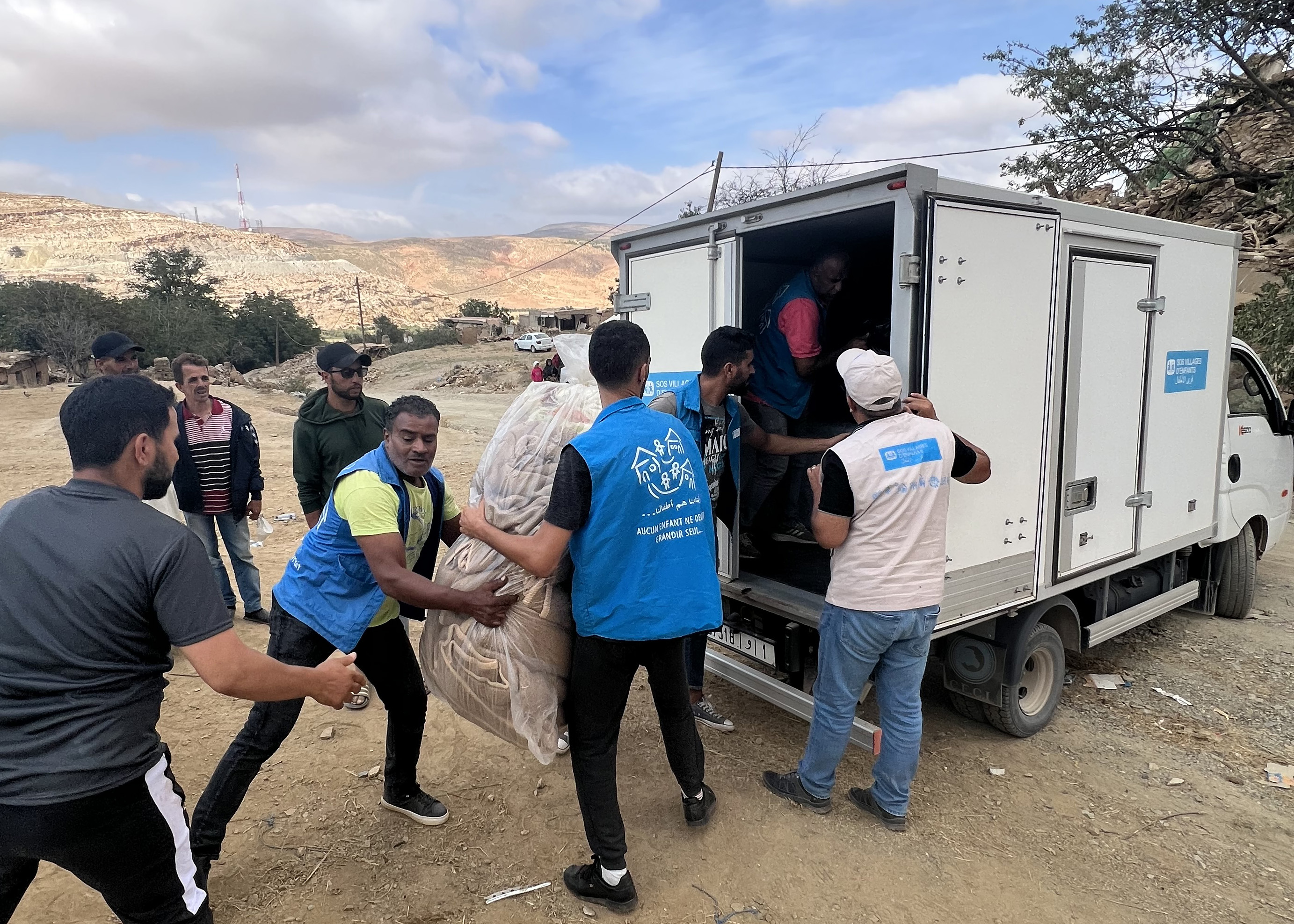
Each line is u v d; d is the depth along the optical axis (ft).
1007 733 12.50
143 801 5.98
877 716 13.29
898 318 9.45
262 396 82.94
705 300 12.50
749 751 12.18
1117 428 12.62
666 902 8.79
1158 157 49.98
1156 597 15.35
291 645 8.83
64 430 5.90
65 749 5.55
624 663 8.20
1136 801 10.91
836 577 9.53
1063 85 49.37
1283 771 11.65
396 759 9.90
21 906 8.52
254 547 23.25
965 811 10.62
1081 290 11.42
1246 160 47.75
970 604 10.56
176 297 189.78
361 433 13.48
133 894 6.14
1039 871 9.41
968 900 8.88
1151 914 8.70
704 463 11.05
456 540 10.03
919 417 9.30
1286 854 9.80
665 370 13.51
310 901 8.71
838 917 8.59
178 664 15.31
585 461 7.71
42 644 5.47
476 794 10.85
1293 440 18.71
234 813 8.64
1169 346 13.56
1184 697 14.16
